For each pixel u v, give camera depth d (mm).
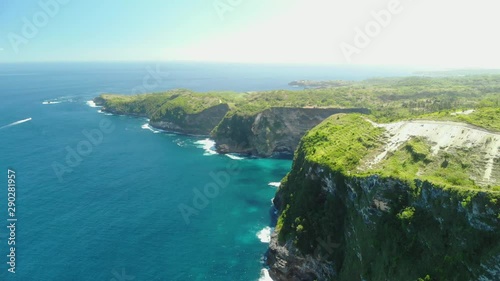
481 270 48281
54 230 98250
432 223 58344
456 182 62406
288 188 110125
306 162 98750
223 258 88812
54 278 77438
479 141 73875
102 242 93312
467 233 51719
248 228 104625
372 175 70562
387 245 63438
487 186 59438
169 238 97125
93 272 80250
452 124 84750
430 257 55938
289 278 83250
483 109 91812
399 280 58062
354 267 70625
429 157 76188
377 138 96312
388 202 66250
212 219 110062
